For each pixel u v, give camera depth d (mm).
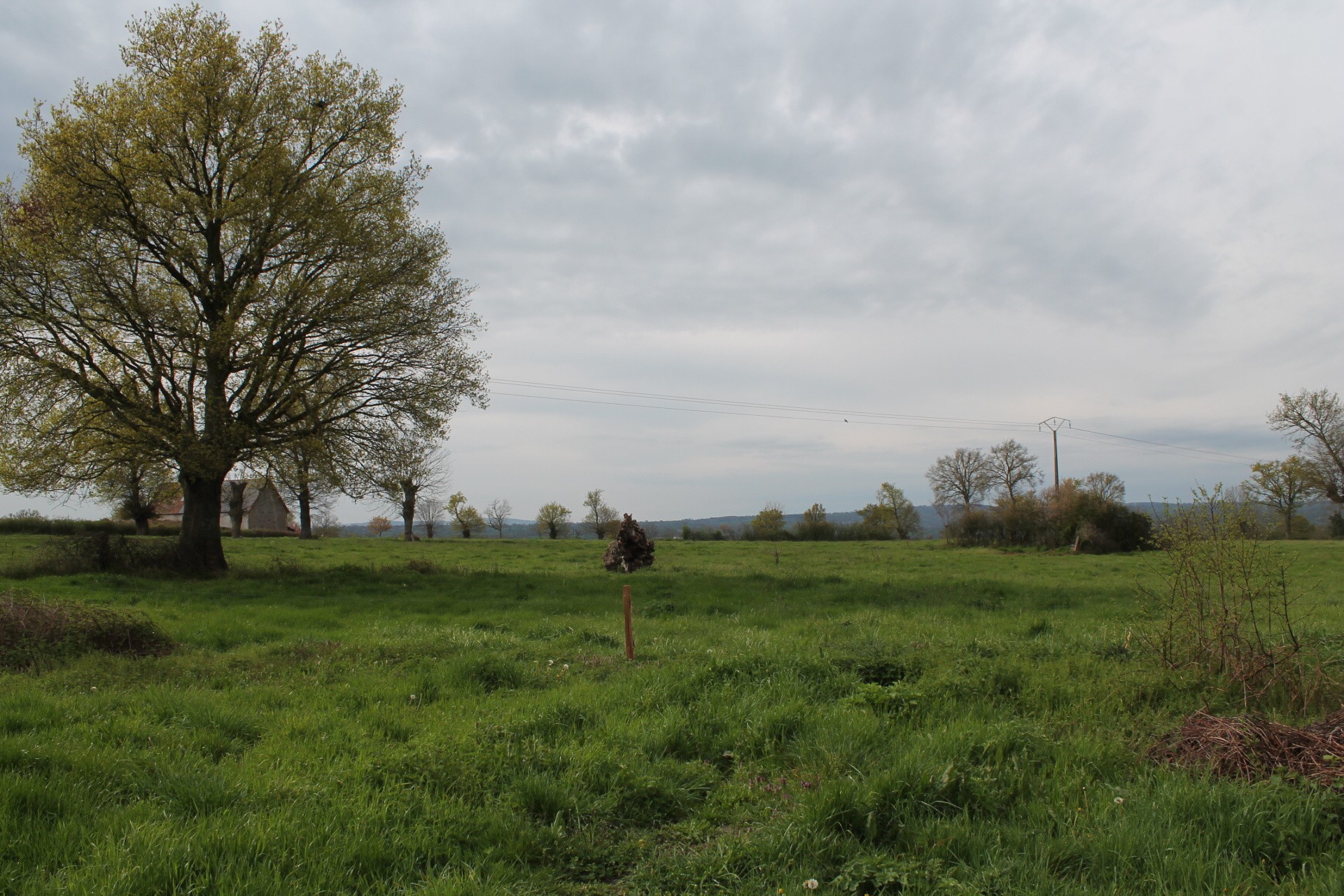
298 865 4324
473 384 25984
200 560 24359
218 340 21469
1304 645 9242
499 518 94438
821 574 28016
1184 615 9047
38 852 4453
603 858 4812
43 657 10344
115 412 22125
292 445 23406
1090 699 7891
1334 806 4895
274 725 7566
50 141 21406
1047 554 46438
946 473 86562
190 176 23906
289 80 24422
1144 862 4449
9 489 22594
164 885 4074
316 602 18578
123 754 6129
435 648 11383
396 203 25141
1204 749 5996
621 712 7801
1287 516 62438
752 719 7340
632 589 22031
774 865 4480
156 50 23203
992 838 4809
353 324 23906
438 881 4277
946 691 8000
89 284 21469
